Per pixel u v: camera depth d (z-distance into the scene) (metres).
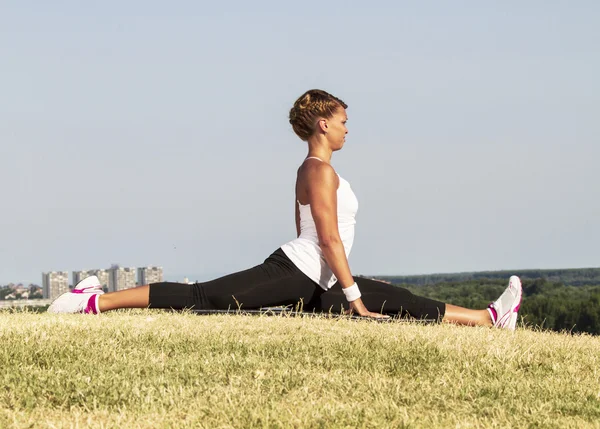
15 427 3.15
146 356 4.43
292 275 6.37
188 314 6.24
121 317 6.21
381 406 3.52
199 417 3.33
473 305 76.81
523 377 4.27
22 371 3.97
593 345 5.72
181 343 4.86
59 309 6.43
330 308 6.46
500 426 3.33
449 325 6.46
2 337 4.86
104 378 3.87
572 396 3.89
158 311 6.89
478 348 4.94
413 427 3.26
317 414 3.37
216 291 6.34
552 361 4.70
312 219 6.43
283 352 4.64
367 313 6.38
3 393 3.63
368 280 6.70
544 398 3.84
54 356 4.33
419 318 6.75
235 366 4.24
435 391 3.88
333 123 6.50
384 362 4.47
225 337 5.05
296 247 6.41
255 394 3.68
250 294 6.32
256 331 5.41
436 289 86.88
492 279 82.44
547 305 69.31
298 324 5.78
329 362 4.43
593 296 70.81
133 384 3.78
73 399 3.59
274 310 6.48
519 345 5.17
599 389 4.05
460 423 3.33
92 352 4.47
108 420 3.28
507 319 6.79
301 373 4.09
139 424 3.24
